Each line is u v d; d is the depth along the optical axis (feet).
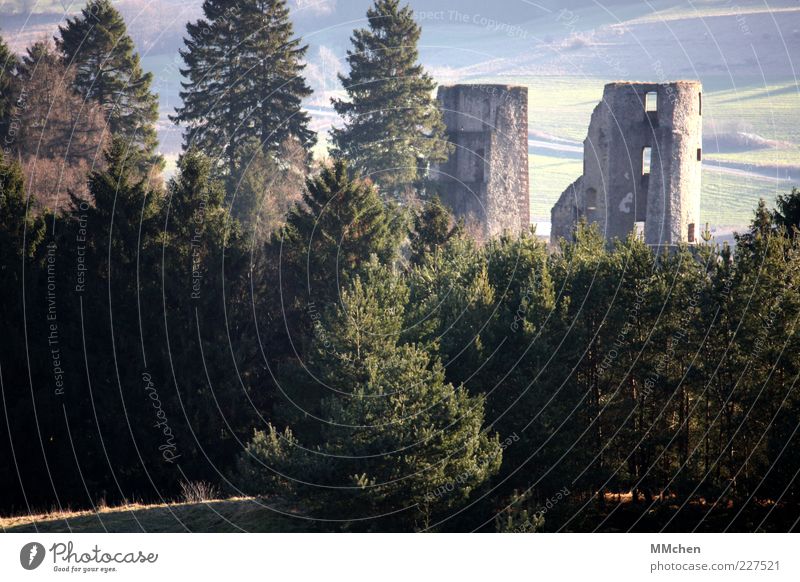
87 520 163.12
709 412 189.06
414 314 187.83
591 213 330.34
